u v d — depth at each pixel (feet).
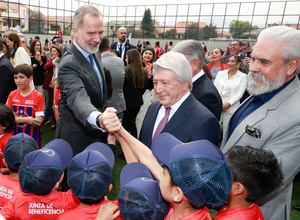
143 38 85.30
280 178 2.97
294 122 3.43
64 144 4.55
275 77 3.58
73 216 3.18
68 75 5.01
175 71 3.65
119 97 10.41
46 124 14.65
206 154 2.20
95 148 3.95
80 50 5.40
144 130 4.62
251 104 4.30
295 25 67.05
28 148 4.56
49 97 13.23
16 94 7.96
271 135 3.65
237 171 2.85
